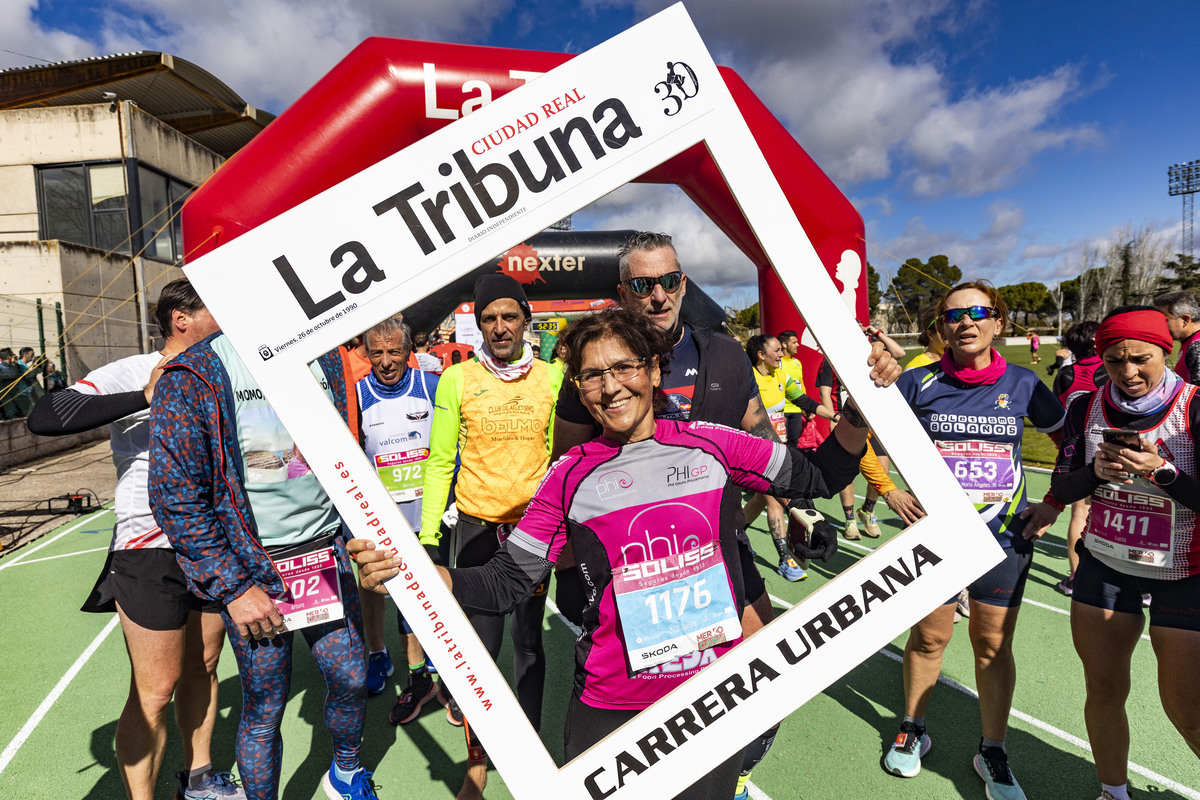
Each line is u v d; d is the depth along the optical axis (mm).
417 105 2988
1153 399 1707
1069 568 4016
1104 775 1836
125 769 1722
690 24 1167
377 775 2209
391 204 1115
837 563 4160
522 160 1142
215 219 2816
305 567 1670
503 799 2059
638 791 1143
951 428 1992
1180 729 1684
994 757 2014
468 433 2061
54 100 14062
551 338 7617
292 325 1101
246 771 1647
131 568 1686
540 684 2037
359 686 1794
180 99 14578
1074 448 1855
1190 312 3369
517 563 1281
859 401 1215
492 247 1147
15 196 12031
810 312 1205
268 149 2865
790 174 3781
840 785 2098
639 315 1269
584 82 1144
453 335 8117
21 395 9039
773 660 1172
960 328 1947
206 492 1538
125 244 12156
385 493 1139
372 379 2775
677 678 1217
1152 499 1660
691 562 1221
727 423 1738
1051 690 2645
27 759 2387
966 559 1214
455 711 2430
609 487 1222
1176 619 1633
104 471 8453
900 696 2652
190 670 1913
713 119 1177
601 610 1230
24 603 4059
